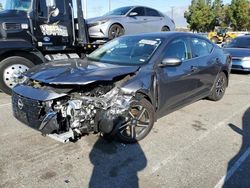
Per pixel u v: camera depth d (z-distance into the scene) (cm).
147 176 318
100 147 383
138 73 394
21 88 380
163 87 428
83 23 737
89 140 401
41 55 658
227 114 531
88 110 353
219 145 396
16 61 628
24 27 645
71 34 720
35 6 650
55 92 348
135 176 318
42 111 346
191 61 497
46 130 339
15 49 617
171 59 416
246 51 1017
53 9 668
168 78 435
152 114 412
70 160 349
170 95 449
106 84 372
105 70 381
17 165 336
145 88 387
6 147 380
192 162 349
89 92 364
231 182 308
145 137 416
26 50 633
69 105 343
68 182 305
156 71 414
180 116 513
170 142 404
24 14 646
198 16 4528
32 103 351
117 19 945
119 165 340
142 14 1072
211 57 563
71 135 348
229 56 640
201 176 319
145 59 423
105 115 357
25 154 362
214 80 583
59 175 318
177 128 455
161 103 432
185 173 324
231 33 2698
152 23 1105
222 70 605
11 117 496
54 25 686
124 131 386
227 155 367
